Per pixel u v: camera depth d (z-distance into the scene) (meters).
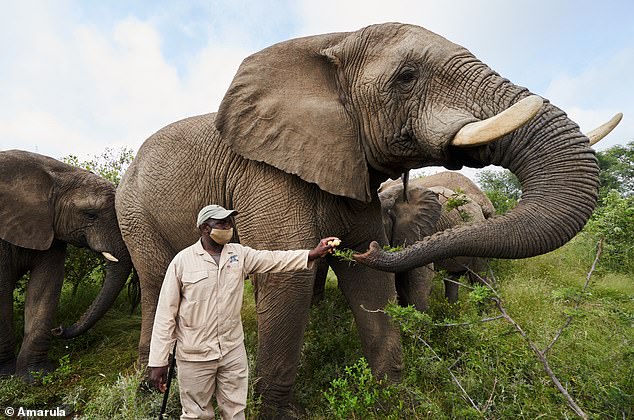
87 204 5.54
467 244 2.52
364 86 3.08
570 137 2.52
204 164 3.81
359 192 3.16
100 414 3.38
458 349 3.69
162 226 4.23
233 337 2.68
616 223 8.40
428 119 2.79
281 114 3.24
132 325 6.26
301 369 4.07
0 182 5.12
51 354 5.39
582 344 3.64
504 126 2.37
